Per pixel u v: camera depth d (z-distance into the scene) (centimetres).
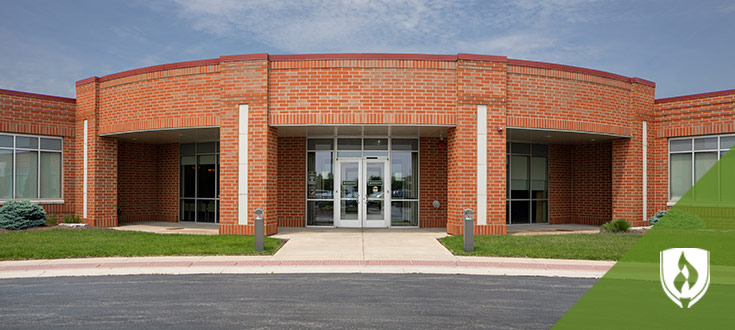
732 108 1554
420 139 1723
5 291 801
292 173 1725
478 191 1428
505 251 1141
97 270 966
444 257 1101
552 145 1905
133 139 1817
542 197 1891
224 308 703
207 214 1856
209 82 1473
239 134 1434
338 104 1420
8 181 1625
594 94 1554
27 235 1345
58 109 1695
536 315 675
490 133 1432
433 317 664
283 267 1002
